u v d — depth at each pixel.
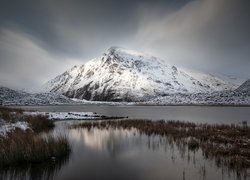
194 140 21.61
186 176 13.21
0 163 14.23
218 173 13.58
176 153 18.25
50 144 16.52
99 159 16.66
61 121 44.94
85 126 35.38
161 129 30.19
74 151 18.94
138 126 34.19
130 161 16.16
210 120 47.94
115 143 22.39
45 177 13.07
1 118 27.61
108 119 50.66
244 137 23.95
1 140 16.28
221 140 22.38
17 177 13.03
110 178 12.84
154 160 16.42
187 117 57.69
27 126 27.98
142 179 12.83
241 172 13.64
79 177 13.12
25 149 15.15
